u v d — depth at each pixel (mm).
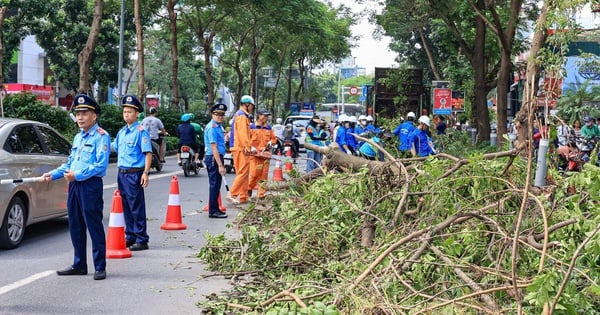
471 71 34594
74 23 44000
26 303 7059
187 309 6930
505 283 6004
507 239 6195
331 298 6094
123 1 33094
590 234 5066
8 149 9938
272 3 42312
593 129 18062
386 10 27719
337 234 8289
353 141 18750
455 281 6062
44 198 10688
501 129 19656
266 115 14992
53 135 11500
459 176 8523
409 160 9344
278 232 8875
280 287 7012
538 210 7051
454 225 6988
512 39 19422
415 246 6781
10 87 42781
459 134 25391
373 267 6102
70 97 56594
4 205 9602
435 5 21125
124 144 9984
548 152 8398
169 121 38750
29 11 38469
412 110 32094
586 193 6895
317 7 45094
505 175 8555
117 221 9484
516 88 26734
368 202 8953
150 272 8570
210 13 45188
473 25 25906
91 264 9023
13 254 9586
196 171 22484
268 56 66562
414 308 5621
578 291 5535
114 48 46438
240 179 13469
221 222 12648
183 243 10523
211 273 8492
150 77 63812
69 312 6766
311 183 11336
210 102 47125
